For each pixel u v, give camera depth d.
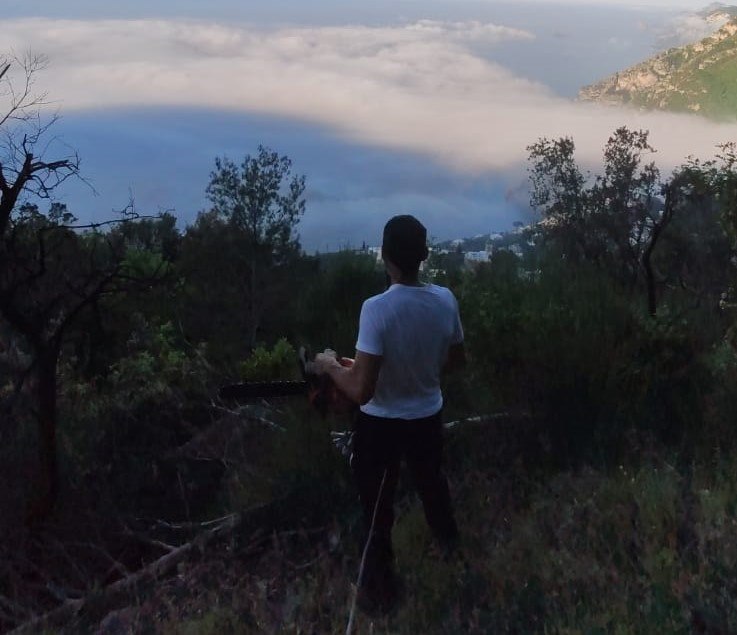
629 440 4.46
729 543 3.13
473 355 5.34
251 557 4.67
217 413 8.48
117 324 10.62
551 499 4.04
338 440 3.74
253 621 3.41
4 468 7.82
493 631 2.88
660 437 4.62
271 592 3.83
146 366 9.72
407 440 3.45
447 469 4.71
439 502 3.71
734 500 3.56
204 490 6.71
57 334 8.94
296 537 4.65
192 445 7.21
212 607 3.64
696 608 2.64
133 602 4.33
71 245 9.60
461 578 3.42
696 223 9.55
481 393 5.20
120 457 7.86
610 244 12.27
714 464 4.16
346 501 4.71
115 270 9.70
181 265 18.27
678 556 3.15
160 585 4.48
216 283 18.11
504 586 3.26
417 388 3.43
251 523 4.87
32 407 8.85
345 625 3.23
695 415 4.78
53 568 5.93
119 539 6.36
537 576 3.26
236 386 3.50
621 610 2.78
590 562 3.23
